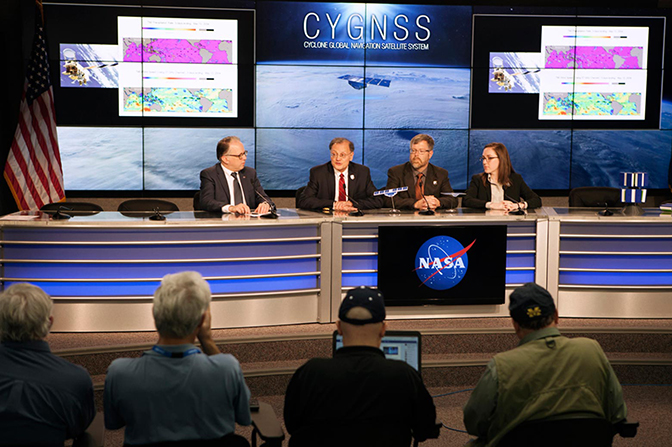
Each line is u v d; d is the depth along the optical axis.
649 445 3.05
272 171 6.95
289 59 6.85
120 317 3.63
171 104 6.75
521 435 1.91
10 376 1.89
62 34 6.55
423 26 6.95
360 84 6.95
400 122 7.02
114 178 6.75
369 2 6.88
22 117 5.91
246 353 3.58
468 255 3.88
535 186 7.19
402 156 7.07
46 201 5.94
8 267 3.60
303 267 3.85
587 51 7.07
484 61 7.03
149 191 6.80
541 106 7.11
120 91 6.67
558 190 7.20
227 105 6.82
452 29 6.97
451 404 3.51
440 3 6.96
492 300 3.92
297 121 6.93
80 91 6.62
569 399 1.92
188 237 3.65
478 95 7.06
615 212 4.28
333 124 6.96
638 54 7.11
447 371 3.72
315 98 6.92
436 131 7.06
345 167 4.50
